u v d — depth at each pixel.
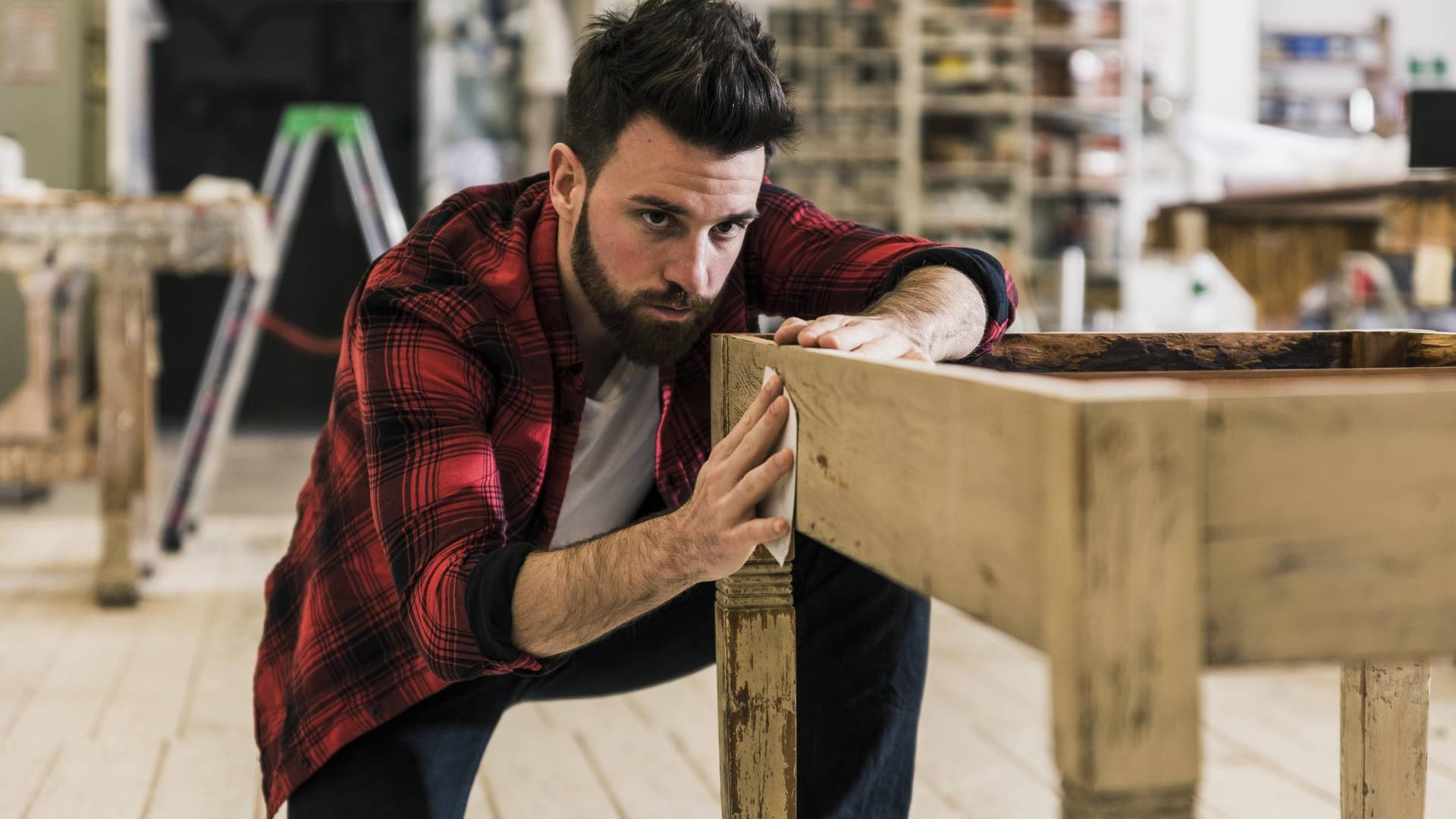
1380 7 7.49
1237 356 1.41
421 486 1.17
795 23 7.10
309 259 9.10
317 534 1.42
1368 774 1.38
